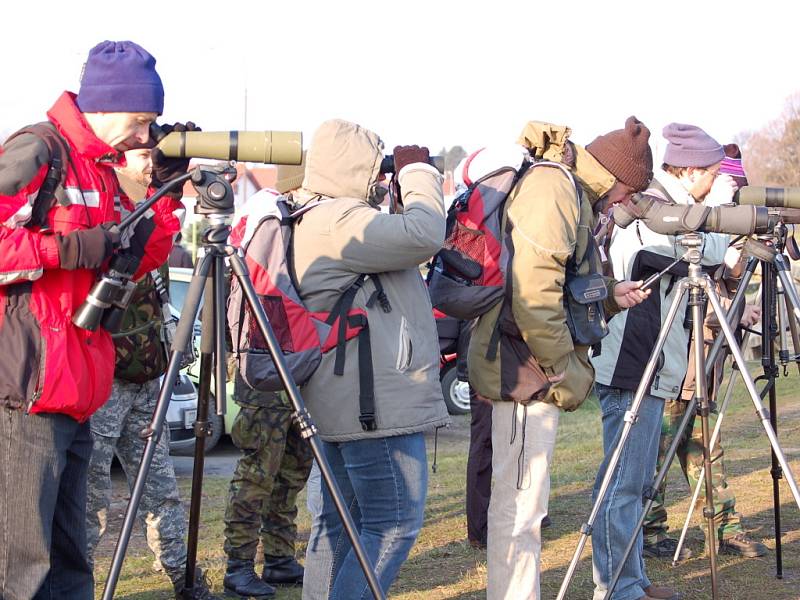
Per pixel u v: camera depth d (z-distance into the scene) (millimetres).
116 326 3062
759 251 4285
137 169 3568
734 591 4836
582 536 3910
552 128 3994
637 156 4027
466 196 3910
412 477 3494
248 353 3428
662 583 4977
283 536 5027
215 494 7484
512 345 3854
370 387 3402
